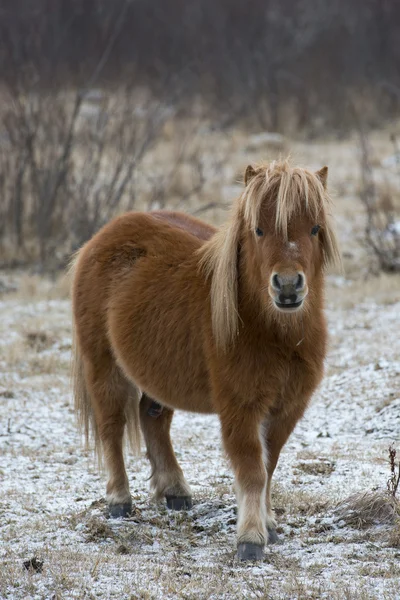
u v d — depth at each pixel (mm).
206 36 63562
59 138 32312
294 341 9664
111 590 8805
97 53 43188
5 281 27828
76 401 12578
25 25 41094
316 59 61438
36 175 31547
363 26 66125
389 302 23812
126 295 11305
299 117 52031
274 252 9031
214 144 45844
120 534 10719
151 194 35000
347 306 23688
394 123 52531
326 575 9125
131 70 46031
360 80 59312
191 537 10680
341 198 35844
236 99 55438
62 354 20719
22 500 12016
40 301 25344
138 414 12172
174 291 10766
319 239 9789
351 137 49250
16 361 19859
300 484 12398
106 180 33281
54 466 13844
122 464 11805
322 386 17672
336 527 10742
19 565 9484
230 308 9680
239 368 9680
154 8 66938
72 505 11898
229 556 9844
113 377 11891
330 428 15547
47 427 16016
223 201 35438
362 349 19422
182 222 12383
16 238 31625
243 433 9781
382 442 14336
